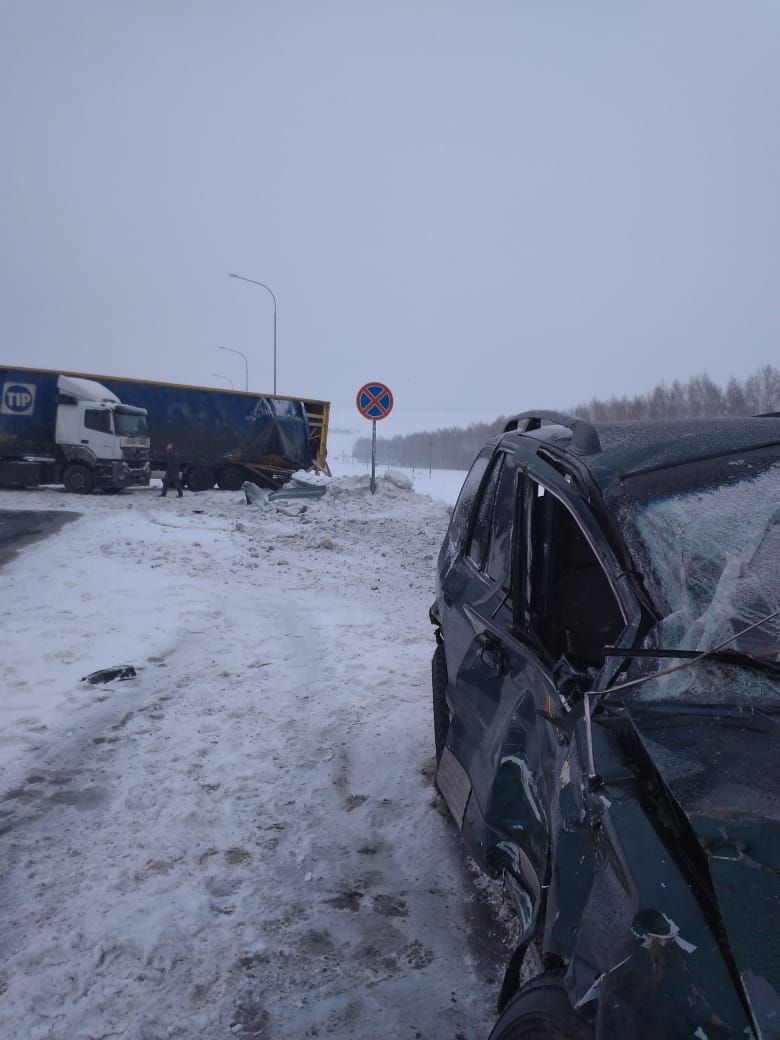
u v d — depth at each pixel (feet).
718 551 7.82
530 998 6.34
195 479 104.17
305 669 23.84
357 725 19.16
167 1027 9.26
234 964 10.39
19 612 29.81
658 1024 4.69
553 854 6.44
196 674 23.18
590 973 5.43
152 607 31.37
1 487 94.94
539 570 10.25
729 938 4.73
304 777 16.21
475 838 9.41
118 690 21.54
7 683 21.91
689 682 6.86
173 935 10.95
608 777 6.20
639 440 9.57
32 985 9.94
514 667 9.50
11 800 15.06
